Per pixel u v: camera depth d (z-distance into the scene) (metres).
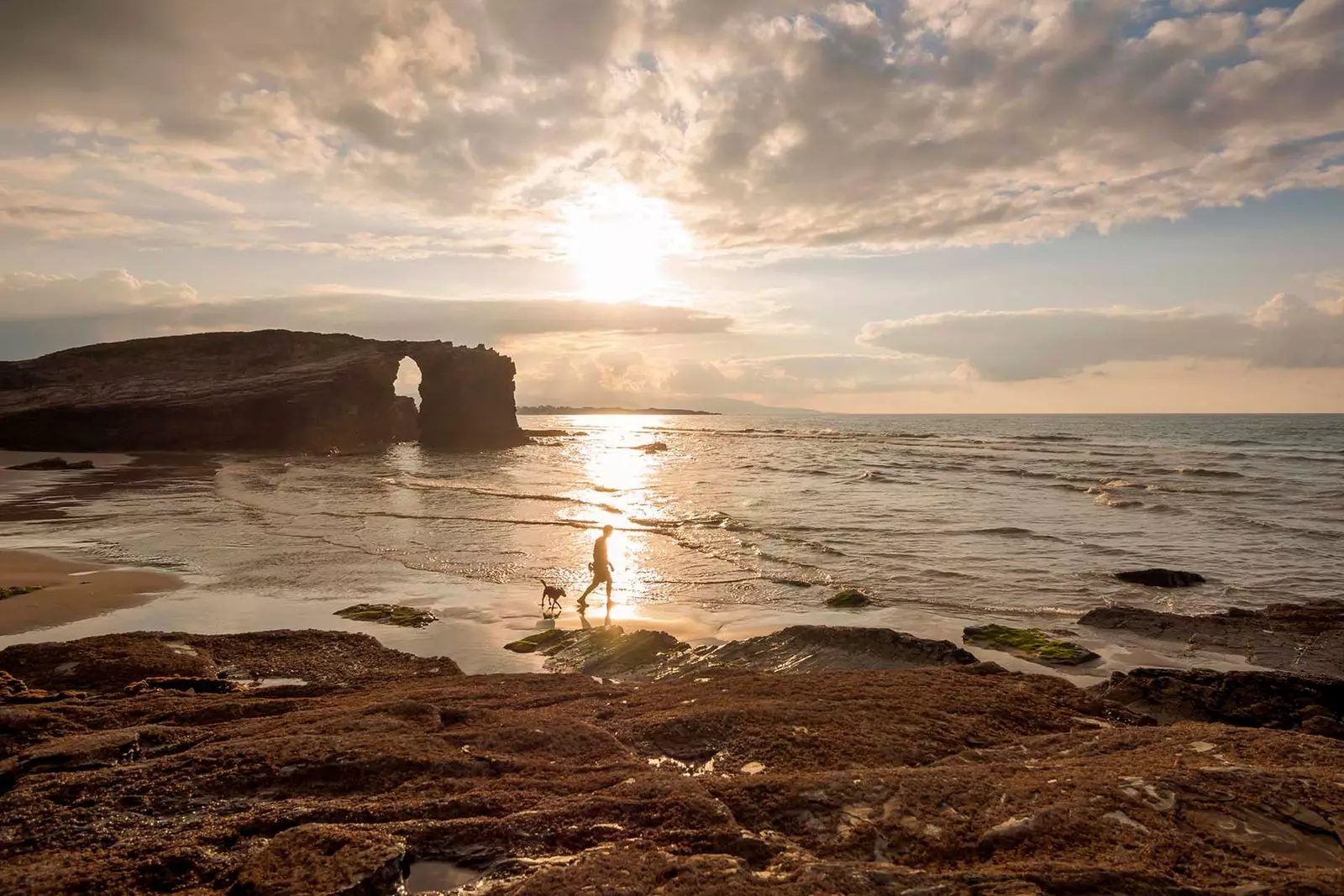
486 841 5.46
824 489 47.53
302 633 15.50
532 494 44.38
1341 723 10.59
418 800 6.25
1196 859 4.92
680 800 5.96
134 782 6.69
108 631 16.05
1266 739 7.48
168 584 20.47
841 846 5.41
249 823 5.76
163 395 86.38
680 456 85.06
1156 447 92.25
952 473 58.62
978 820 5.70
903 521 33.72
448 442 104.81
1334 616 16.98
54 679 12.27
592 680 11.96
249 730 8.44
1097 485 47.28
